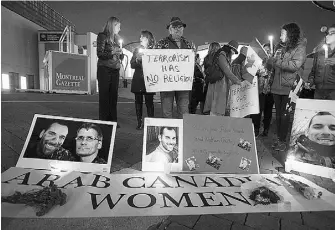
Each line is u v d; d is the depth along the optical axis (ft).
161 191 8.01
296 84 12.60
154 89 11.72
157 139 10.24
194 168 9.91
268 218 6.81
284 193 8.32
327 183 9.51
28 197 6.87
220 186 8.60
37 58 61.72
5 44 50.55
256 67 13.17
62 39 53.52
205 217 6.71
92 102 29.43
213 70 13.26
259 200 7.61
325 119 10.36
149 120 10.43
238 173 10.05
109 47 13.94
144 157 9.91
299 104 10.86
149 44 15.14
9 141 11.79
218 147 10.47
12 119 16.14
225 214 6.91
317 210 7.34
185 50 11.71
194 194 7.93
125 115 22.16
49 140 9.48
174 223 6.37
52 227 5.96
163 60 11.68
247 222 6.57
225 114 14.01
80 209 6.75
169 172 9.52
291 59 12.14
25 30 57.41
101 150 9.79
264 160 11.91
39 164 9.04
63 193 7.18
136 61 15.29
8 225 5.92
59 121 9.84
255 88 13.65
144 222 6.35
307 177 10.05
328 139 10.18
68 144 9.59
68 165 9.24
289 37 12.31
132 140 13.92
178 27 12.07
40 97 32.35
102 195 7.54
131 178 8.87
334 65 13.21
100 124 10.16
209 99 14.01
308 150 10.35
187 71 11.78
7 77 50.98
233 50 13.33
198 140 10.48
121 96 45.68
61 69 45.03
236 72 13.74
